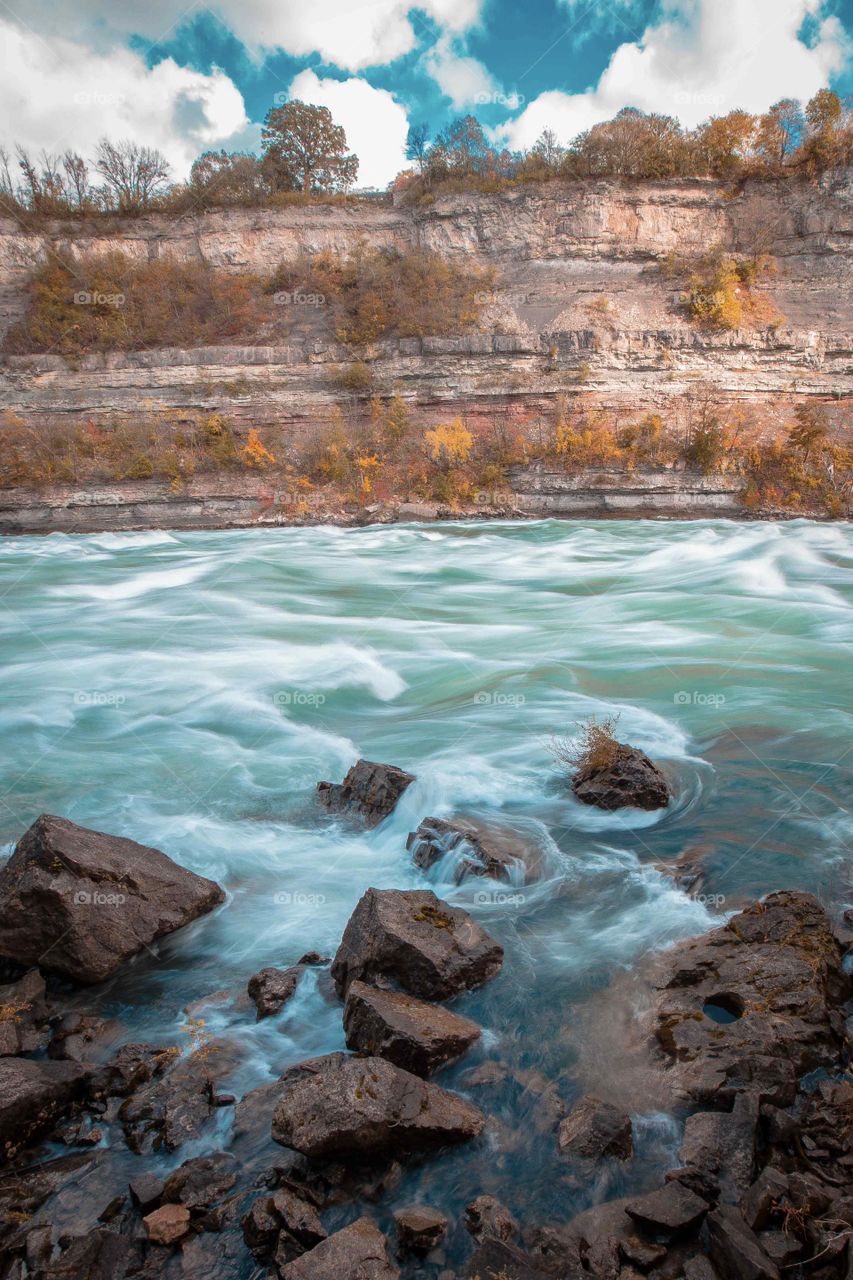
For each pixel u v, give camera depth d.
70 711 11.85
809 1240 3.40
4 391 52.88
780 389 50.09
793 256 58.84
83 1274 3.41
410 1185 3.91
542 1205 3.76
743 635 16.38
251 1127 4.27
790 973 5.17
